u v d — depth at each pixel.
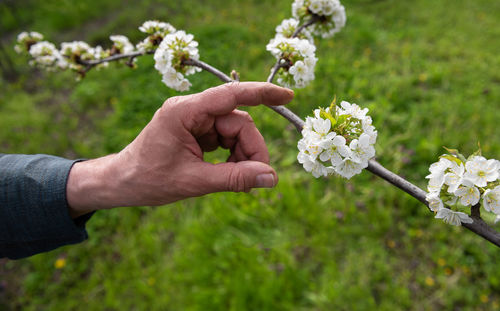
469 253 3.16
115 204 1.32
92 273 3.43
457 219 1.03
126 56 1.90
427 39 5.68
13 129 5.03
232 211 3.46
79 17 7.18
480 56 5.18
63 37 6.90
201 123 1.23
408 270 3.13
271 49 1.46
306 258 3.27
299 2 1.77
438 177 1.04
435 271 3.10
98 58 2.07
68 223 1.31
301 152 1.08
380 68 5.02
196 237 3.34
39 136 4.89
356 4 6.71
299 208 3.48
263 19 6.45
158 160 1.21
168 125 1.19
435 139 3.86
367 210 3.48
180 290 3.11
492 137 3.98
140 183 1.24
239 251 3.22
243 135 1.42
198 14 6.89
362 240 3.31
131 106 4.83
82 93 5.43
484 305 2.89
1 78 6.01
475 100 4.46
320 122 1.03
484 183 0.95
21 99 5.59
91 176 1.30
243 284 2.93
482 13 6.13
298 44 1.44
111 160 1.31
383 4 6.61
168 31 1.80
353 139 1.03
